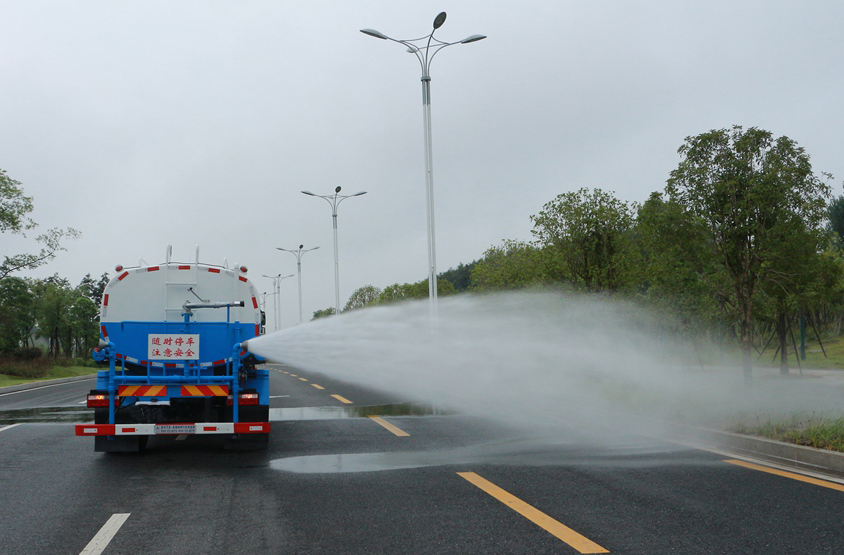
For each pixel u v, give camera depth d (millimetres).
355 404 16031
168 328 8758
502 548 4953
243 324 8906
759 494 6512
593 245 15805
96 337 60094
